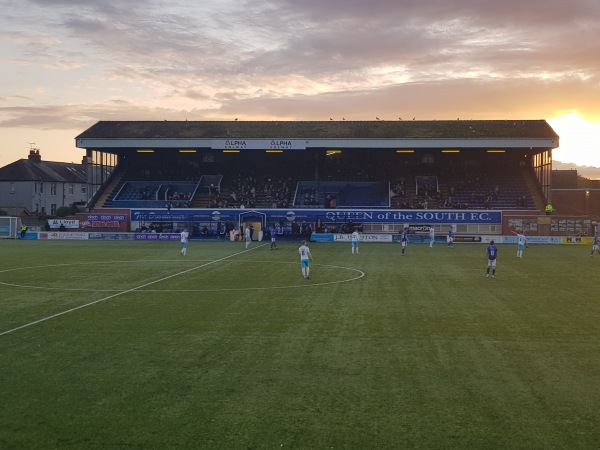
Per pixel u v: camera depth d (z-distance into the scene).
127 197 76.56
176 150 77.44
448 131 71.62
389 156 80.38
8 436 10.59
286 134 72.62
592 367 14.79
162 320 20.62
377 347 16.78
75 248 55.09
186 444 10.26
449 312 22.14
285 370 14.51
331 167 81.19
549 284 29.98
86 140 71.44
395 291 27.47
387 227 69.19
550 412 11.72
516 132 70.12
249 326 19.62
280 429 10.90
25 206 92.69
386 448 10.12
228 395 12.69
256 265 39.38
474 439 10.47
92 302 24.44
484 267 38.38
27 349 16.56
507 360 15.42
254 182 79.00
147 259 43.78
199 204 74.56
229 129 75.44
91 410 11.80
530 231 67.25
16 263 40.38
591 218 68.69
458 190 74.94
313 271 35.75
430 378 13.88
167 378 13.86
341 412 11.72
